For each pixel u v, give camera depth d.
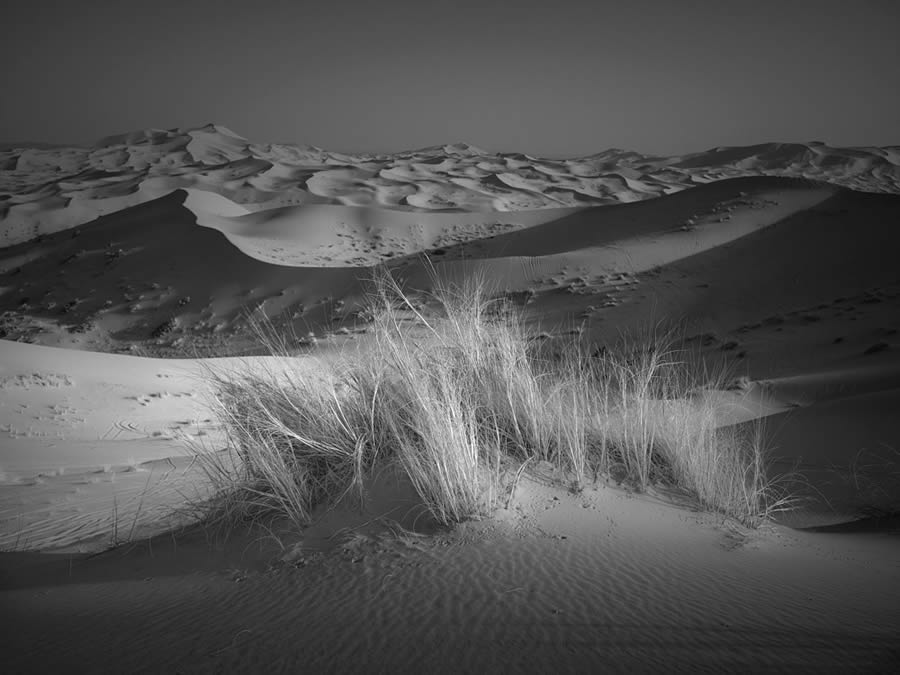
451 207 150.50
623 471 4.88
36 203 124.19
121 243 78.75
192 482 6.67
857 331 34.62
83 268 74.12
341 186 181.38
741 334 38.69
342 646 2.46
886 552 4.27
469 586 2.95
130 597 3.30
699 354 35.16
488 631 2.52
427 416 4.01
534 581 3.00
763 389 22.80
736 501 4.79
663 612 2.70
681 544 3.71
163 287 67.38
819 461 11.00
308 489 4.32
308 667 2.32
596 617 2.64
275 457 4.37
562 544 3.49
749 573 3.28
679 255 57.16
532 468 4.54
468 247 76.19
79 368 28.75
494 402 4.93
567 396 5.23
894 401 14.41
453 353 5.07
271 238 85.88
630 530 3.82
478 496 3.88
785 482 8.46
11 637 2.81
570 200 179.75
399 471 4.23
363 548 3.50
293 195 163.88
